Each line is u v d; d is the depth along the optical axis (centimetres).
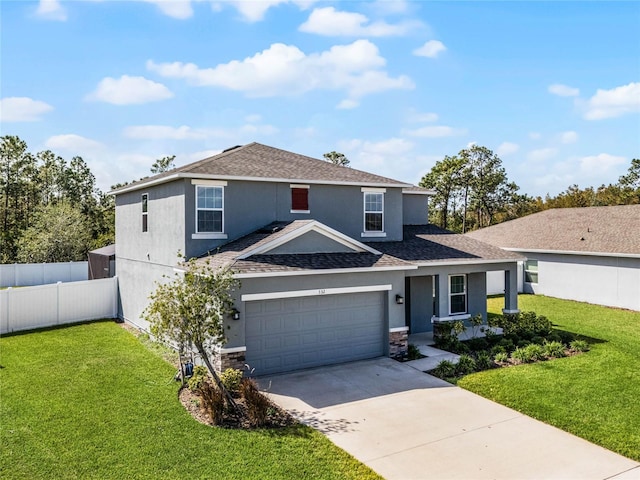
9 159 5106
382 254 1708
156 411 1071
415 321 2019
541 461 862
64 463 832
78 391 1205
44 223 3781
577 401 1155
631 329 2036
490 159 5978
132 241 2144
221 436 946
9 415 1049
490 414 1088
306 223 1587
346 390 1255
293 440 932
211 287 1115
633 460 867
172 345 1523
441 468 833
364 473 808
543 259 3030
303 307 1454
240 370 1311
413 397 1201
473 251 2077
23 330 1981
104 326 2077
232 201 1736
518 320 1908
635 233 2684
